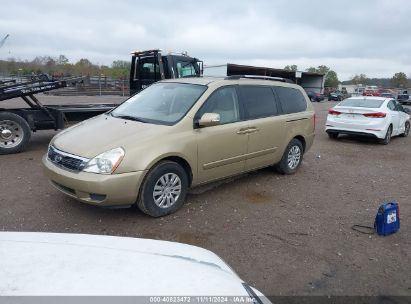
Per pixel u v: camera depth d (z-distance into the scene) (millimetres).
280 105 6656
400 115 12836
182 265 2076
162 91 5773
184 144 4863
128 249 2238
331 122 12070
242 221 4820
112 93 23422
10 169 6797
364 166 8445
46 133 11000
